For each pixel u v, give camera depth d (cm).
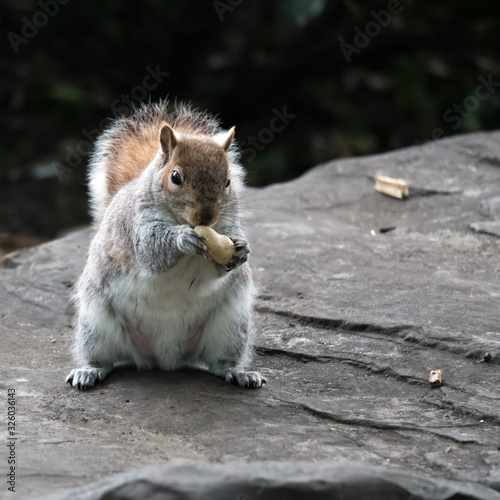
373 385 970
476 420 878
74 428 865
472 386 942
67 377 988
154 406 918
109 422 884
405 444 830
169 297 966
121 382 990
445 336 1033
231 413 895
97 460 776
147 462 775
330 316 1113
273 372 1013
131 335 1011
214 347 1012
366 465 755
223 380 994
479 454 808
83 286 1021
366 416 884
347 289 1202
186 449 809
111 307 996
